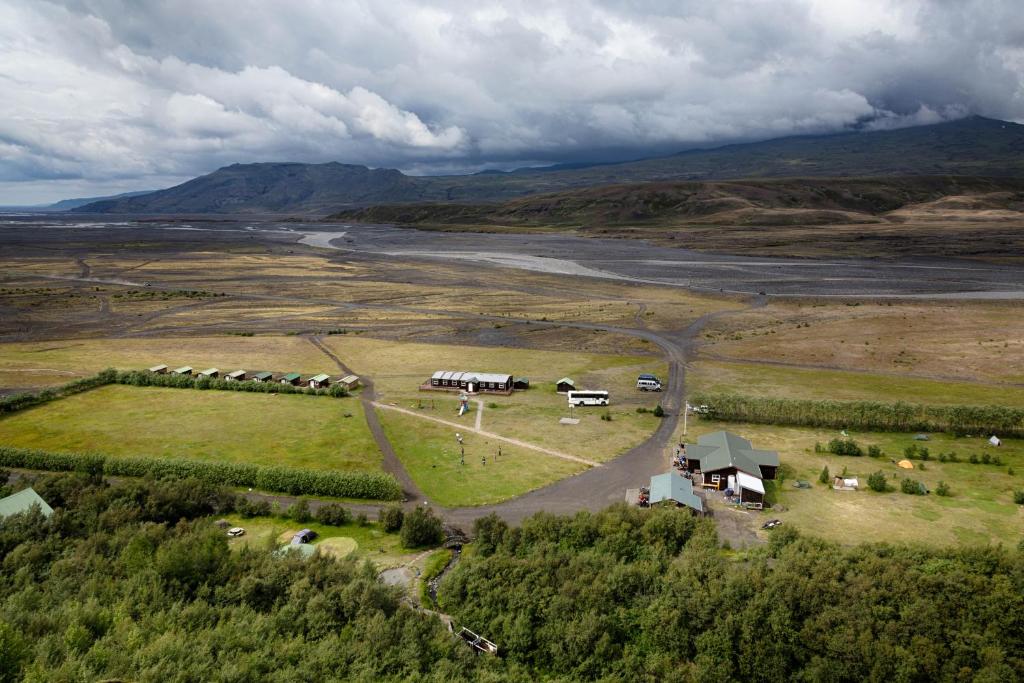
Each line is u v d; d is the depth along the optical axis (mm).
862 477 79500
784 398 105938
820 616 46062
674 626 48156
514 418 105000
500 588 52938
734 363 138250
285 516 72062
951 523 67062
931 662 43031
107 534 59250
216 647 41906
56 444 92375
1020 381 119562
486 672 43625
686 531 61562
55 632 40406
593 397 111312
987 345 145000
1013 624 44844
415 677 41688
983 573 50438
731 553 61094
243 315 196750
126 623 42312
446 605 53969
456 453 89938
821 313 186500
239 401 113562
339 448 91875
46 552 54875
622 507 66562
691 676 45688
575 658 47094
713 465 78562
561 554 57406
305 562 54812
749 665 45656
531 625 49625
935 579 48812
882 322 171625
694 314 191125
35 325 180500
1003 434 92312
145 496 69312
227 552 55094
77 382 118562
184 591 49688
